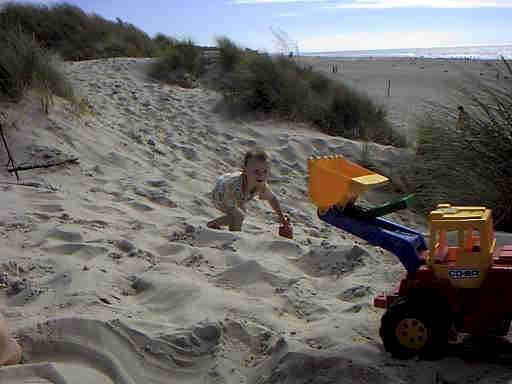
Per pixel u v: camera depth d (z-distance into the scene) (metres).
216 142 9.06
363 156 8.69
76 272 3.36
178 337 2.61
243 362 2.55
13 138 6.49
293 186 7.63
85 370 2.38
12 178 5.73
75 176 5.99
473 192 5.61
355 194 2.60
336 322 2.79
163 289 3.21
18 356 2.43
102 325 2.62
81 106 8.23
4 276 3.30
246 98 11.05
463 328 2.40
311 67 13.40
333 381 2.24
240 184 4.66
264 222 5.60
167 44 20.62
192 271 3.58
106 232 4.29
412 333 2.37
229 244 4.11
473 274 2.32
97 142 7.17
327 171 2.57
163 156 7.65
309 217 6.38
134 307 3.01
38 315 2.84
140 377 2.40
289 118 10.69
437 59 54.56
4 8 18.53
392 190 7.74
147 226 4.61
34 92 7.60
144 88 12.21
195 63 14.44
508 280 2.30
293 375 2.34
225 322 2.74
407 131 9.83
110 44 18.48
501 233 4.46
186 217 4.97
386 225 2.66
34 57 8.00
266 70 11.46
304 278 3.51
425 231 6.14
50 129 6.97
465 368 2.29
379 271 3.57
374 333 2.65
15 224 4.31
